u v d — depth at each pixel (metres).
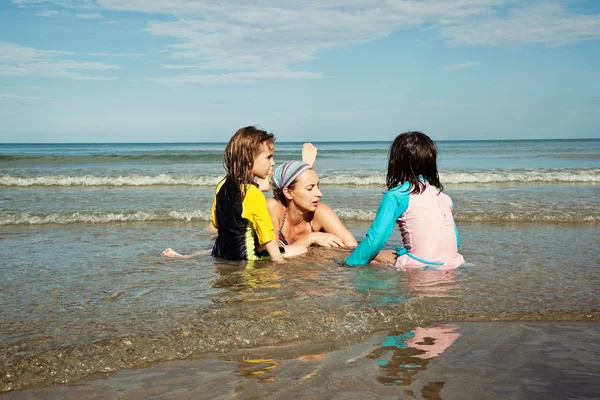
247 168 4.24
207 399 1.89
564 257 4.38
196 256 4.53
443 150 41.25
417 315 2.81
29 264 4.17
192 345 2.39
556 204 8.12
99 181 12.78
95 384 2.03
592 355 2.30
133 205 8.31
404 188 3.91
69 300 3.10
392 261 4.10
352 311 2.80
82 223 6.70
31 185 12.57
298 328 2.60
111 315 2.78
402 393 1.92
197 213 7.17
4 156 22.78
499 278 3.60
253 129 4.27
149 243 5.25
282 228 4.80
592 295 3.19
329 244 4.85
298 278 3.63
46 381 2.05
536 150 39.50
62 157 23.12
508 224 6.47
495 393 1.92
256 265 4.10
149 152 36.75
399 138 3.92
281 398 1.89
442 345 2.42
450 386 1.98
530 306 2.97
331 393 1.93
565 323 2.74
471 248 4.83
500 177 13.30
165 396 1.92
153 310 2.87
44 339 2.41
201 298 3.11
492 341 2.47
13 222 6.63
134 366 2.21
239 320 2.64
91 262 4.25
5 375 2.06
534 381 2.03
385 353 2.33
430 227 3.88
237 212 4.22
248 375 2.11
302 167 4.57
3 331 2.53
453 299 3.09
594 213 6.96
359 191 10.85
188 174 15.48
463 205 8.06
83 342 2.36
